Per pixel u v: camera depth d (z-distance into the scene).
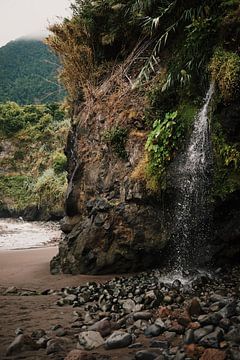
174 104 7.33
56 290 6.21
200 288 5.18
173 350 2.77
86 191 8.38
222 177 5.93
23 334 3.30
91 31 9.59
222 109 5.93
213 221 6.20
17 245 16.02
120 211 7.11
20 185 35.22
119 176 7.54
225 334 2.92
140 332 3.38
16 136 38.66
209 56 6.52
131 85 8.32
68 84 10.45
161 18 7.93
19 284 7.07
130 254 6.97
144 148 7.36
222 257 6.28
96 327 3.52
